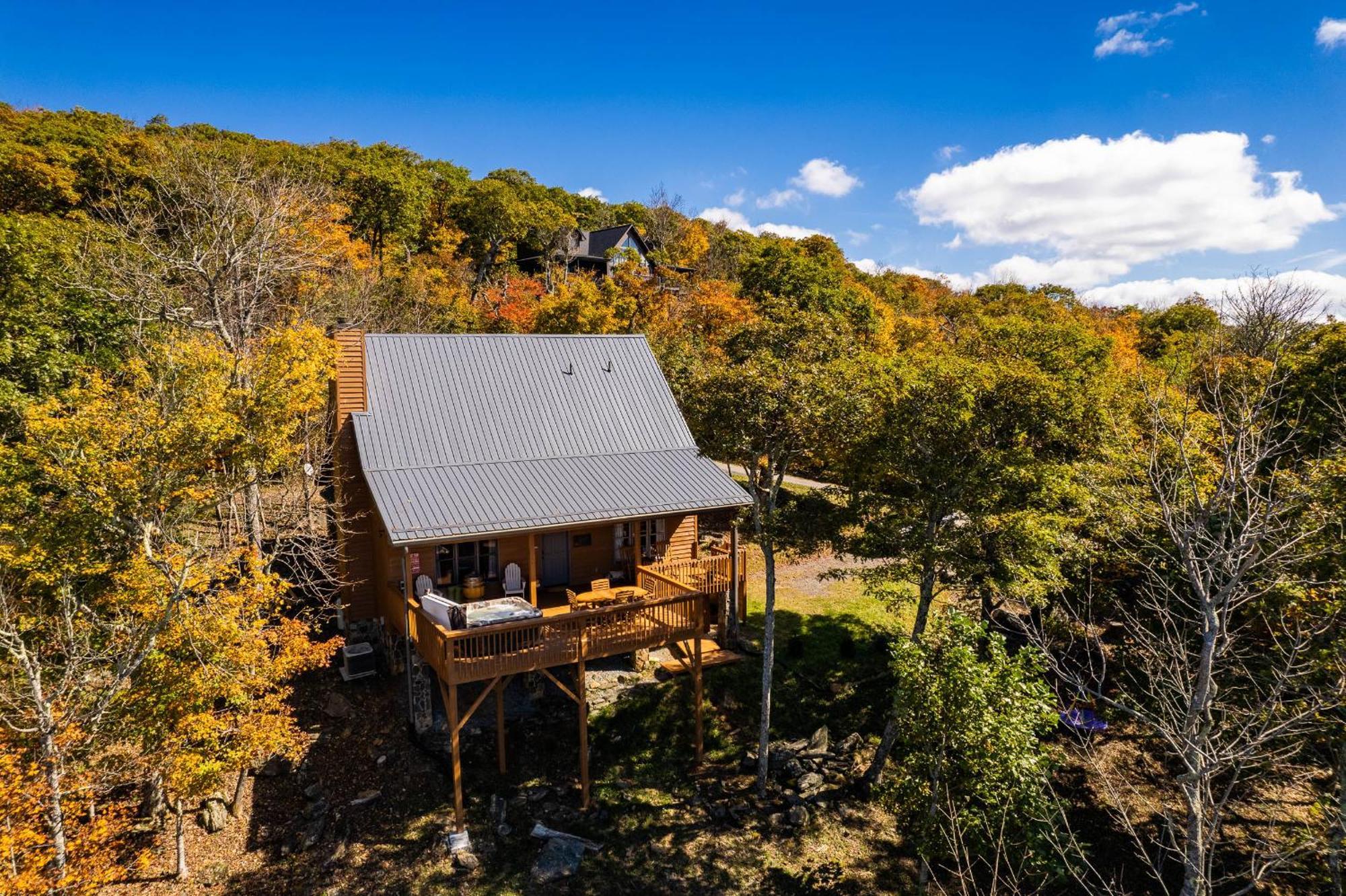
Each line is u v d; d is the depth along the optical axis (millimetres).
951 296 104312
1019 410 17641
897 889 16453
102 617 16062
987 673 13594
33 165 38094
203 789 14266
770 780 19078
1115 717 19828
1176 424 15305
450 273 53312
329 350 18578
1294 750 12977
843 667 23203
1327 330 22391
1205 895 10516
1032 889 16625
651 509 19859
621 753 19344
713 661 21938
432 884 15234
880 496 19375
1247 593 12992
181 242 28016
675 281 56438
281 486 29594
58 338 22969
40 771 12914
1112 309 89188
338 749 18078
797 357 18000
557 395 23922
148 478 15477
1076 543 17906
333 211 38594
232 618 15133
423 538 16891
